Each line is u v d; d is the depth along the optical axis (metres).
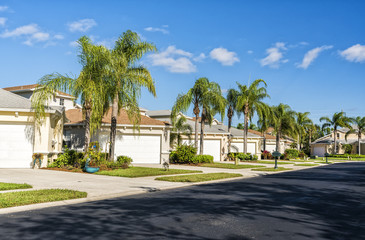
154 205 8.87
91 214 7.62
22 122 19.05
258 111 35.38
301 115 61.38
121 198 10.08
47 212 7.82
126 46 21.16
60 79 18.06
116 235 5.90
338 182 15.91
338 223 7.06
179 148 28.00
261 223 6.96
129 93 19.91
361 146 75.44
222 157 36.03
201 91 28.42
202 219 7.24
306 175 20.28
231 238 5.82
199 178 15.69
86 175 15.93
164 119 42.25
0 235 5.84
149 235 5.92
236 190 12.30
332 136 78.31
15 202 8.34
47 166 19.16
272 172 22.11
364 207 9.01
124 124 25.98
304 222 7.11
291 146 69.44
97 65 18.48
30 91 31.91
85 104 18.77
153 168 21.05
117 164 19.80
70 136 27.20
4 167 18.70
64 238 5.69
